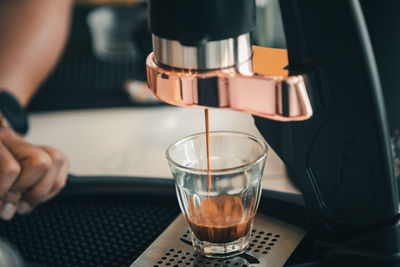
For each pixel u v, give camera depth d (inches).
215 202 20.3
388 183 19.3
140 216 24.8
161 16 16.0
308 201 20.8
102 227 24.1
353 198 19.9
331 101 18.9
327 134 19.4
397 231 19.4
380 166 19.1
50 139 42.1
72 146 41.1
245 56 16.5
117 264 21.5
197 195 20.2
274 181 34.2
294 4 17.8
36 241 23.5
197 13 15.5
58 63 51.4
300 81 16.1
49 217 25.3
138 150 40.3
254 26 16.6
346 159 19.5
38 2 46.3
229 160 22.0
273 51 17.9
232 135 21.5
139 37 48.4
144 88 46.1
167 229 22.5
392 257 19.6
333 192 20.2
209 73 16.1
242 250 20.9
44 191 26.9
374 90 18.4
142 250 22.3
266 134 20.2
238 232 20.5
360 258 20.0
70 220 24.9
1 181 25.7
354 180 19.7
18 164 26.4
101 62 51.4
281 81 15.7
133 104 45.7
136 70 49.4
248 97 16.1
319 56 18.2
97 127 43.5
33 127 43.8
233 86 16.1
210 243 20.5
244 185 20.2
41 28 44.7
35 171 26.5
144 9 51.9
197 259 20.6
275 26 39.9
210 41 15.8
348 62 18.2
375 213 19.7
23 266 14.5
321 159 19.9
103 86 47.6
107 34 51.1
